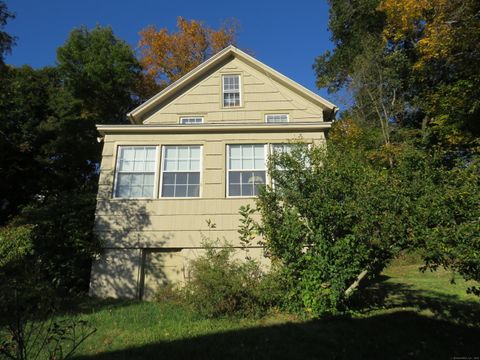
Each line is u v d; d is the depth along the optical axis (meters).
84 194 11.94
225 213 11.00
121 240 10.70
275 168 9.19
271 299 8.00
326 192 8.06
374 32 27.28
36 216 10.80
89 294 10.18
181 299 8.88
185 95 15.23
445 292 10.25
